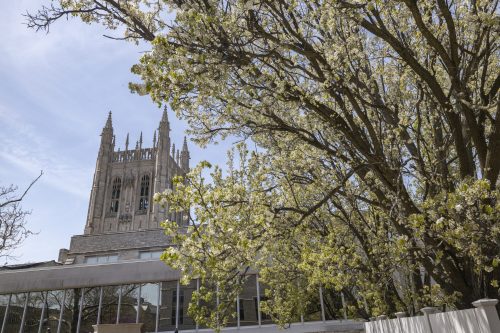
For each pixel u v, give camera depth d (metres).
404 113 8.61
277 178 9.48
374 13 7.05
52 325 19.33
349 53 7.55
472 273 7.00
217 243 5.95
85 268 19.95
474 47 7.42
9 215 11.29
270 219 6.72
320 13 6.85
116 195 81.94
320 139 9.52
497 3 6.76
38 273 20.19
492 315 5.18
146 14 7.25
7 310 19.84
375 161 7.64
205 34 5.76
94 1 7.25
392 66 8.43
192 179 6.01
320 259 8.61
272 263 12.19
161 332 18.23
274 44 7.61
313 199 10.84
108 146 85.75
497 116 6.67
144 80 5.27
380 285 9.33
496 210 5.28
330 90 7.43
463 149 7.28
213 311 6.98
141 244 28.58
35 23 6.84
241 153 9.01
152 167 83.25
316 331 16.75
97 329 16.22
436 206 6.02
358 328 16.44
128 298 19.19
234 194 7.05
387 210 7.89
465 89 7.09
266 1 6.29
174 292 18.92
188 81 5.61
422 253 7.46
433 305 9.30
